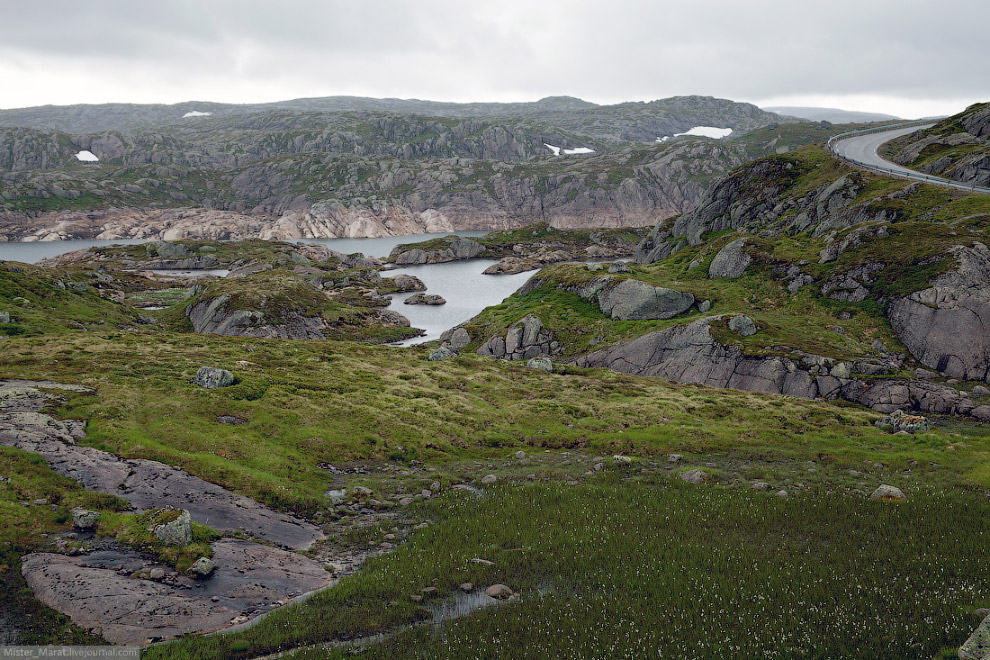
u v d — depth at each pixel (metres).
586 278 110.00
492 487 35.91
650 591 21.88
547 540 27.17
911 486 33.28
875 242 87.62
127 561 22.55
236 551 24.94
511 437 47.34
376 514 31.66
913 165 123.12
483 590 22.86
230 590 22.12
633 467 39.69
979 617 17.38
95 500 26.41
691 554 24.95
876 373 67.44
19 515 23.77
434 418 49.47
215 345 69.25
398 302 167.38
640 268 131.25
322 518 30.48
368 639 19.34
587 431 49.47
